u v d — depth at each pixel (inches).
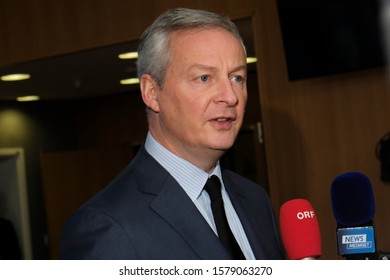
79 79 247.6
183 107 61.4
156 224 61.0
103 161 316.2
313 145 161.3
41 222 314.0
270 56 165.6
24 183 307.3
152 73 63.9
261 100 166.1
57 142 321.4
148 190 62.9
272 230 77.1
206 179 65.9
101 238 58.7
